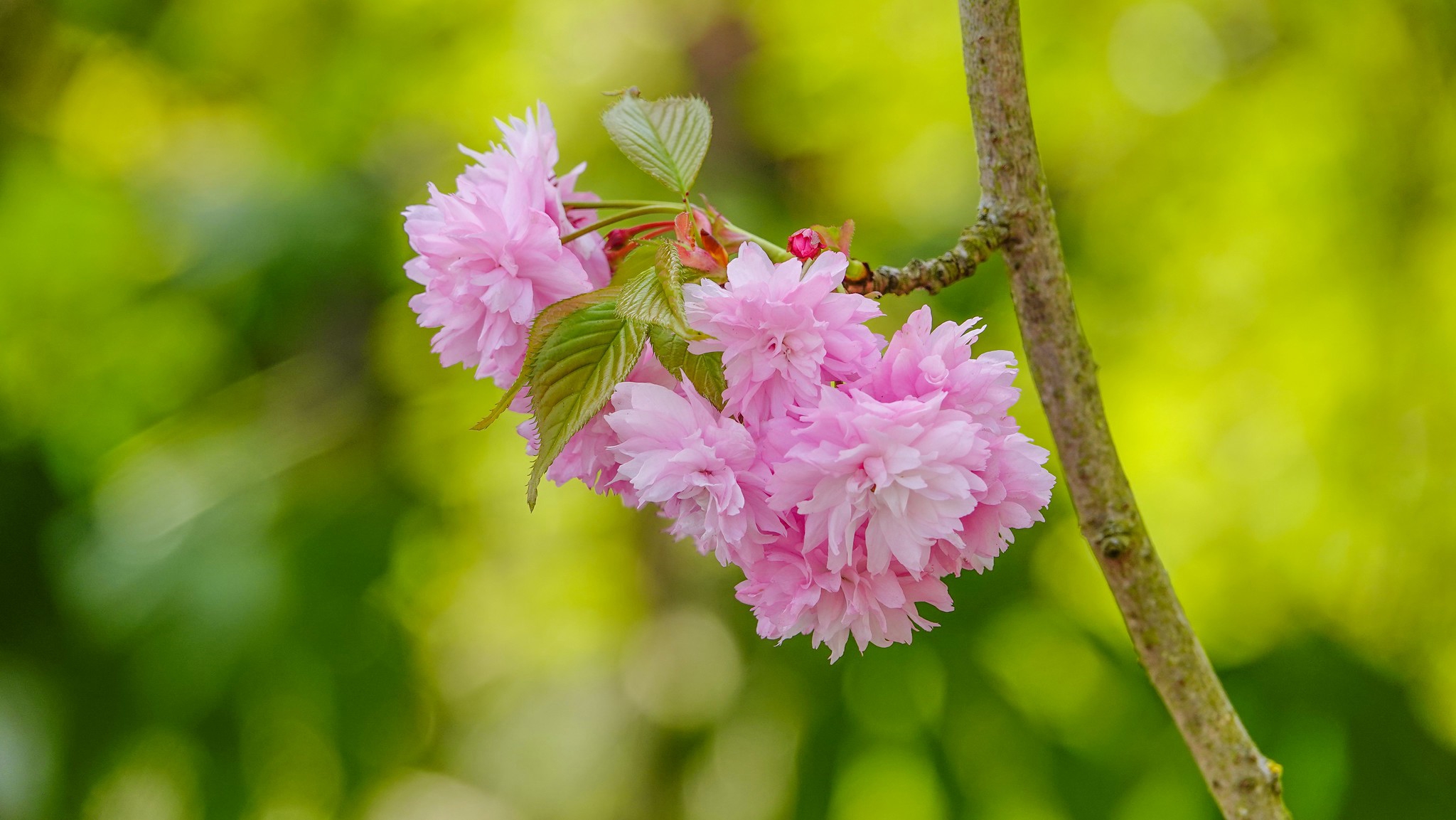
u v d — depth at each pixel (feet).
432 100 9.43
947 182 8.69
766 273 3.65
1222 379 8.10
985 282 7.53
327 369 9.20
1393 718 7.08
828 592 3.71
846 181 8.84
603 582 10.18
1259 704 7.24
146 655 7.84
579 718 13.21
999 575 7.47
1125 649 7.54
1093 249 7.98
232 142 9.71
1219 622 7.86
